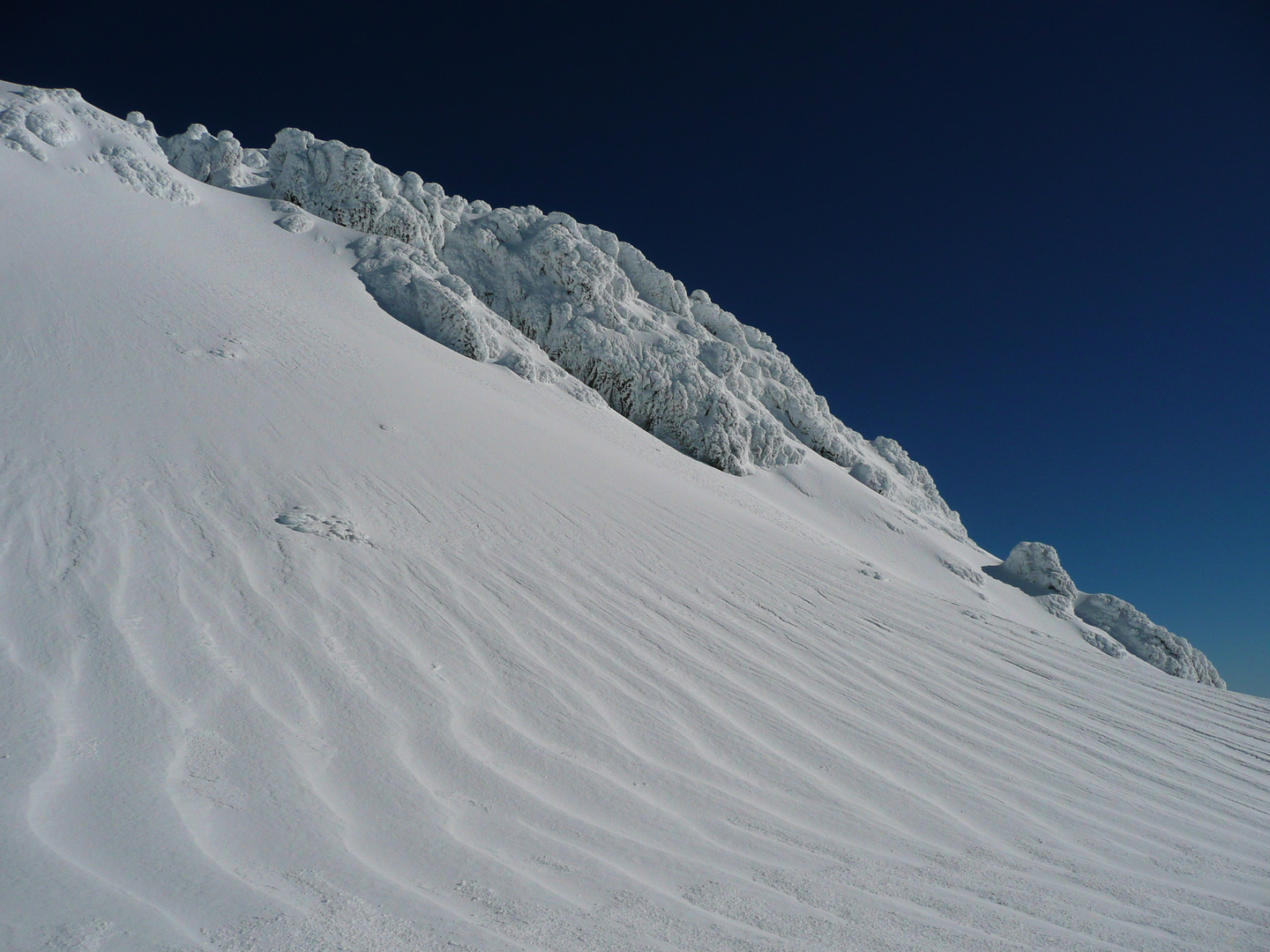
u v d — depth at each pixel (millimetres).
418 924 2354
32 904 2062
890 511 36250
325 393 10547
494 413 13906
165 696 3551
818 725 5316
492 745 3932
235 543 5672
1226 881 3945
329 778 3234
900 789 4535
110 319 10484
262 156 33812
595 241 40875
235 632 4398
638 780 3928
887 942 2752
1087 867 3871
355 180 28109
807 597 8883
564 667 5203
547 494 9812
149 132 25125
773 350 49969
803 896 3039
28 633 3863
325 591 5293
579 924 2531
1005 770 5176
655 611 6922
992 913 3158
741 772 4312
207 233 20047
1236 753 6422
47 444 6551
